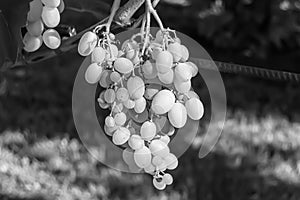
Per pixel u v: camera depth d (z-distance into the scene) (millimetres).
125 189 3541
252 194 3576
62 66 5246
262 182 3637
